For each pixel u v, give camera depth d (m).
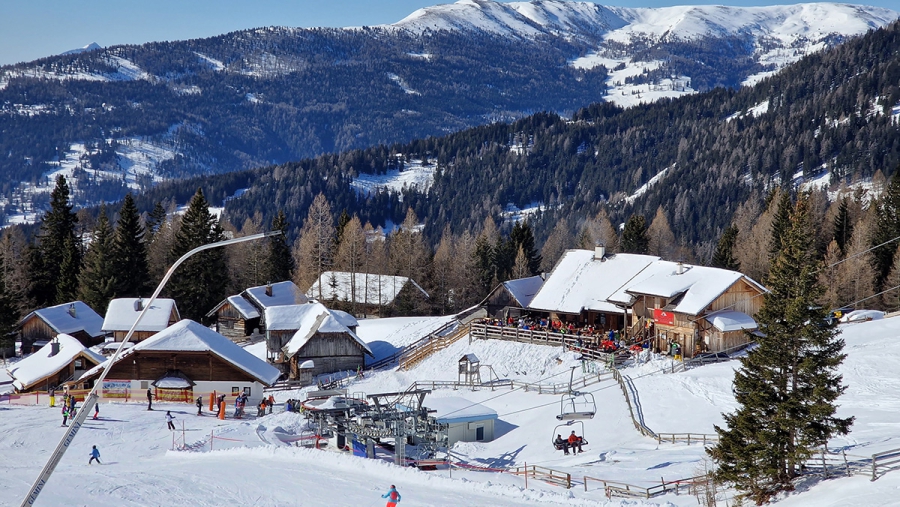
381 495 36.66
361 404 55.31
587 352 67.62
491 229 156.88
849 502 30.39
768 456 34.72
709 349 65.00
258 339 92.50
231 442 50.06
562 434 52.38
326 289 108.38
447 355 74.62
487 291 120.00
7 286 101.38
